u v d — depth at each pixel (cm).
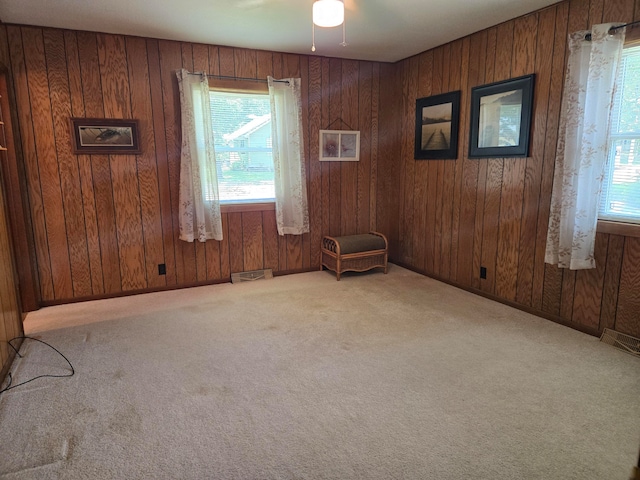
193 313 350
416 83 450
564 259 301
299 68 435
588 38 275
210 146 398
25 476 170
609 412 210
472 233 395
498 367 255
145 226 397
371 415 209
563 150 298
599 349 278
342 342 292
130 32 357
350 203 486
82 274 380
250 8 302
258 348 284
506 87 344
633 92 273
